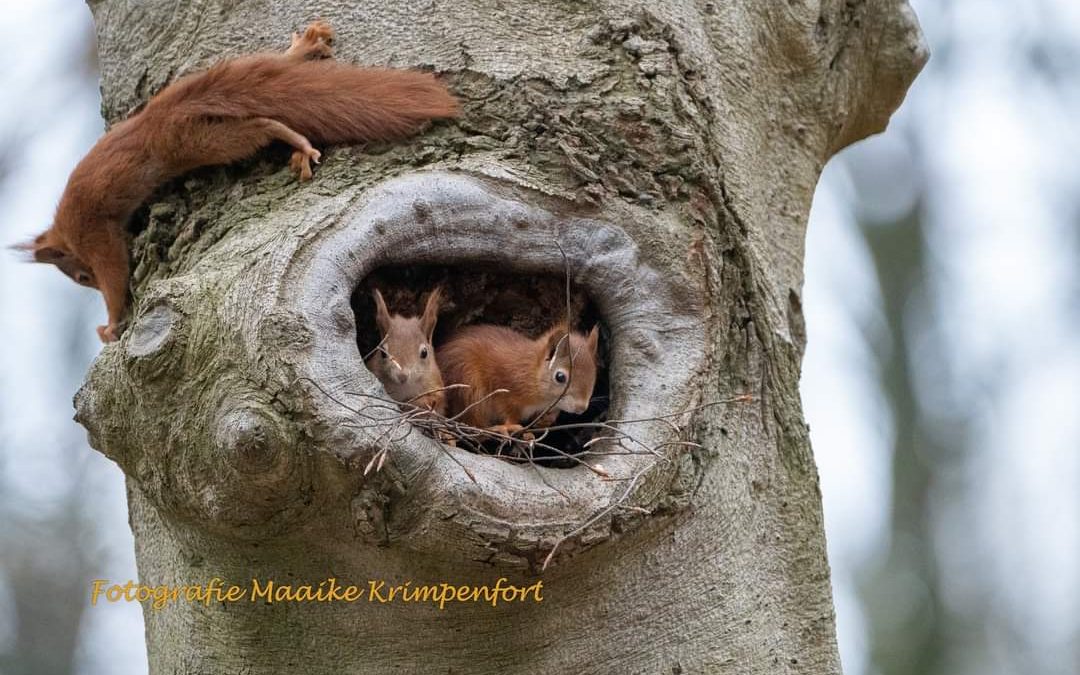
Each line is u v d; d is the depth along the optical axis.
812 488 10.66
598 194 9.69
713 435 9.88
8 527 22.28
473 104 9.93
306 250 8.90
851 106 12.70
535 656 9.28
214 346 8.62
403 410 8.90
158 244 10.10
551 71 10.05
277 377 8.45
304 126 9.77
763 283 10.52
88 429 9.16
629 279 9.66
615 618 9.41
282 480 8.49
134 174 10.40
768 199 11.48
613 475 8.97
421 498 8.49
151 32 11.06
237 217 9.60
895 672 24.55
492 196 9.48
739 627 9.81
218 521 8.78
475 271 10.27
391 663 9.28
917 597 25.36
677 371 9.55
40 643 21.80
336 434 8.38
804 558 10.45
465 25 10.28
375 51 10.29
